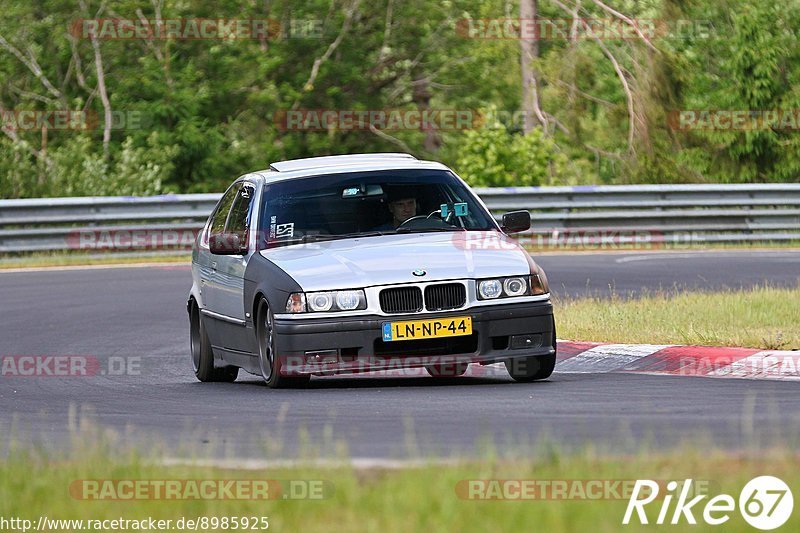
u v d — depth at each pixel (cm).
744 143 12550
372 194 3603
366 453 2205
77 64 12719
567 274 6600
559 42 13512
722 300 4884
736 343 3709
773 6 12950
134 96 12694
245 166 12888
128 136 12106
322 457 2109
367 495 1770
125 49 12988
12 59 13125
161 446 2273
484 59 13950
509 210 8581
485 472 1881
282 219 3541
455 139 14325
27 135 12525
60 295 6197
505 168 10088
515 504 1688
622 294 5656
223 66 13212
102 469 2053
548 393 3056
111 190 10000
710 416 2561
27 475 2033
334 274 3238
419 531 1602
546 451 2025
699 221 8700
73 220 8006
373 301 3183
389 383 3472
